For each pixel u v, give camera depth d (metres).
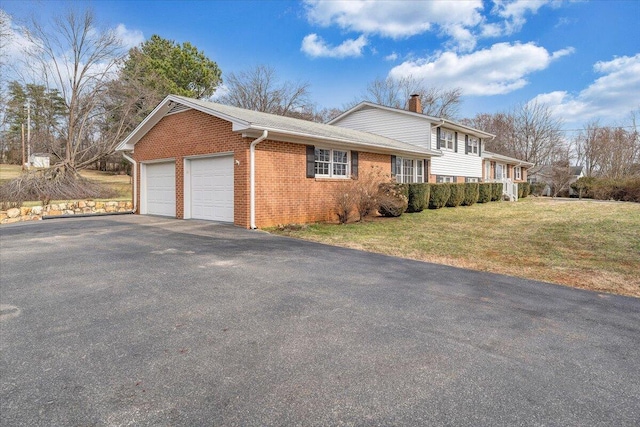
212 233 9.09
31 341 3.05
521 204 20.16
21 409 2.14
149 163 14.13
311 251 7.05
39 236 8.49
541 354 2.97
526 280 5.31
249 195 9.99
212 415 2.11
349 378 2.54
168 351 2.90
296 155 11.19
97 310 3.79
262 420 2.07
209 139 11.13
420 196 14.81
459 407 2.22
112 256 6.36
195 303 4.01
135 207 14.66
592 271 5.90
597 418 2.14
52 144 21.42
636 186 25.55
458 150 22.50
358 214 12.27
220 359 2.78
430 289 4.71
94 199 17.59
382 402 2.26
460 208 17.30
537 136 42.25
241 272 5.35
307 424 2.04
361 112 21.98
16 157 31.30
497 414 2.16
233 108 12.68
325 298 4.24
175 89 29.88
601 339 3.29
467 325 3.54
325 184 12.22
